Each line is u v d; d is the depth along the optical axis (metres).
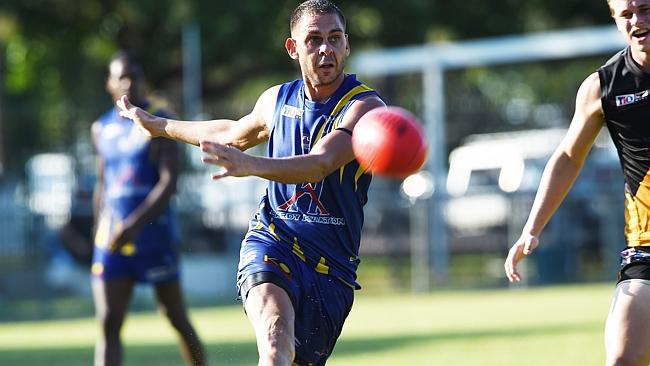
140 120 22.55
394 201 77.44
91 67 101.56
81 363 39.44
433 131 74.50
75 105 77.50
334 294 21.34
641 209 20.72
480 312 54.38
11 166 76.75
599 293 62.09
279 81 110.00
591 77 21.14
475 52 75.00
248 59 97.56
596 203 72.88
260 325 20.00
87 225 73.25
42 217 73.50
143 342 45.97
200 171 72.81
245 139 22.22
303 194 21.33
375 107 20.67
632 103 20.61
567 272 73.69
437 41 103.06
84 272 73.88
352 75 21.47
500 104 84.69
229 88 102.75
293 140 21.22
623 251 20.84
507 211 74.94
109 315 31.67
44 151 76.69
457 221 77.75
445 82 86.38
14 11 97.06
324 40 20.86
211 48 90.88
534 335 42.91
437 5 97.62
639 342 19.78
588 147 21.48
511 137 89.81
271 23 91.12
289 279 21.00
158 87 101.25
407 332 46.41
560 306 55.34
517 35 99.50
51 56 101.38
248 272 21.02
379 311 57.50
